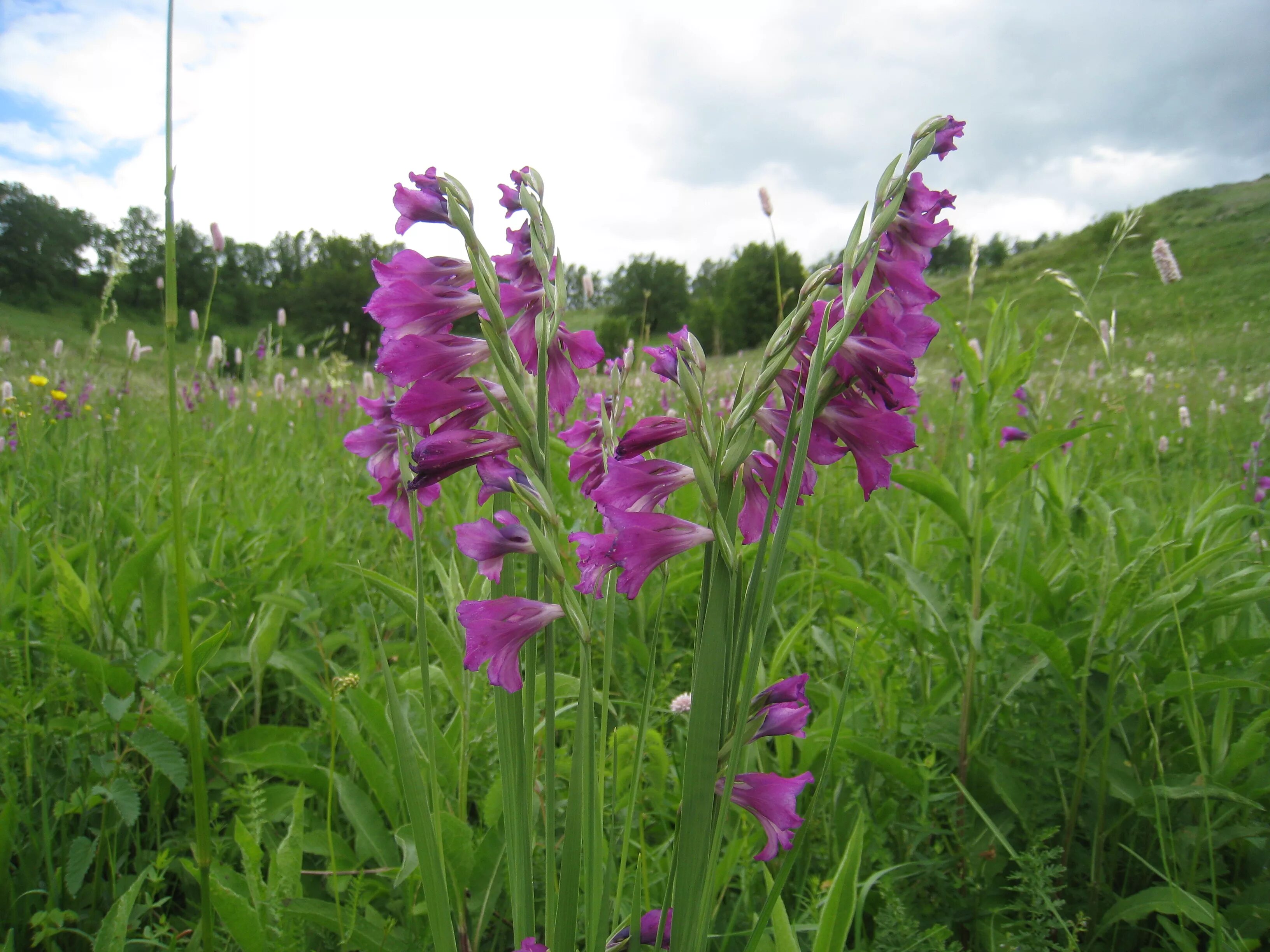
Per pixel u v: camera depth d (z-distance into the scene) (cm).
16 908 170
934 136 86
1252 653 211
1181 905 164
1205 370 1157
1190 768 210
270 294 5097
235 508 387
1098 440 596
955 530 353
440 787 186
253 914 135
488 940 179
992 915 181
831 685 235
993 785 211
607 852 170
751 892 181
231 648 249
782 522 92
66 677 199
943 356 1284
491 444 108
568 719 186
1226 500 390
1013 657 220
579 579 135
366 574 169
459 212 96
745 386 102
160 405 748
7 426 462
